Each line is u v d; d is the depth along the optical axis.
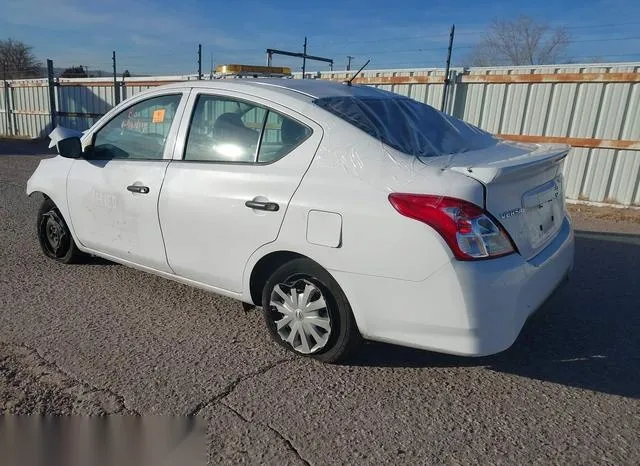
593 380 3.01
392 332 2.75
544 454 2.37
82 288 4.27
